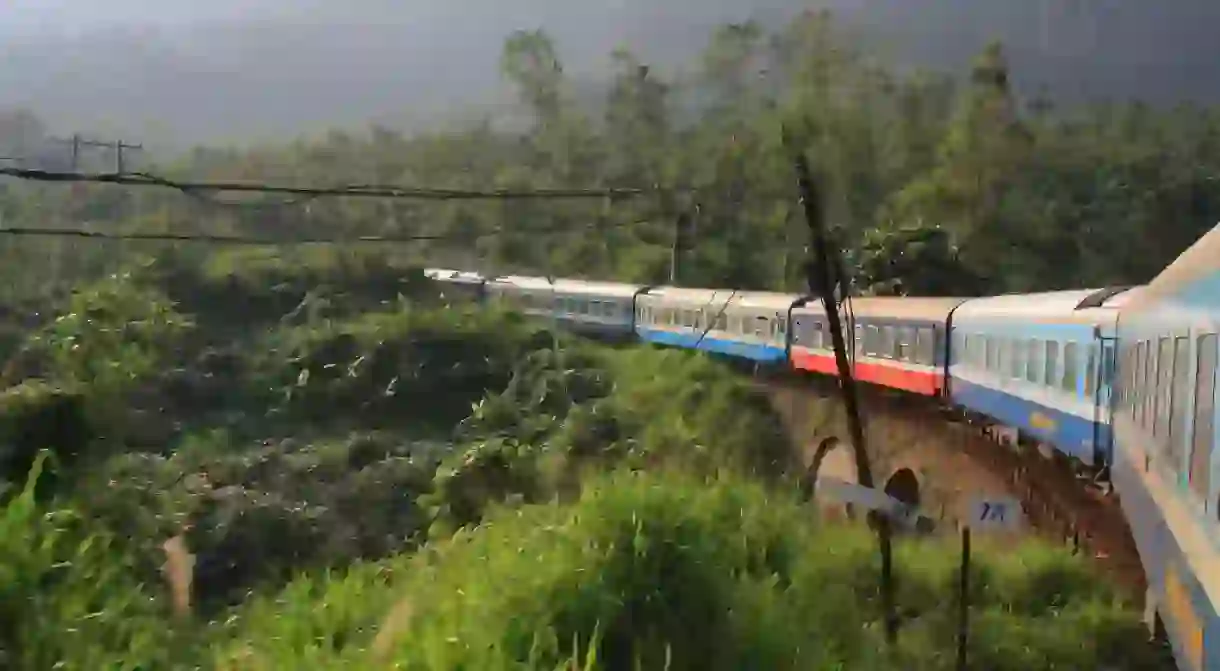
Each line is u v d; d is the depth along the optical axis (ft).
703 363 107.14
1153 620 44.24
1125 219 139.54
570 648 32.30
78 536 54.03
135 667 40.57
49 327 114.52
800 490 84.33
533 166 195.52
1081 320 52.26
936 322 76.69
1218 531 22.95
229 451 96.58
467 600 34.88
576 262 167.84
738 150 152.15
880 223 136.36
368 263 151.84
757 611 36.65
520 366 117.19
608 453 92.63
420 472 91.20
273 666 45.29
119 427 93.15
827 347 91.91
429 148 217.77
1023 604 50.65
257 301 139.64
